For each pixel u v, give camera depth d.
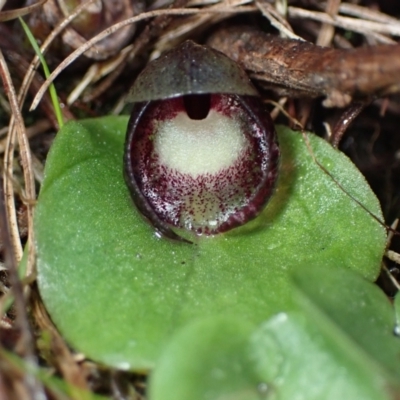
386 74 0.11
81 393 0.10
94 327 0.11
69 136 0.11
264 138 0.11
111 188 0.11
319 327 0.10
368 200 0.11
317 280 0.11
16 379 0.10
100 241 0.11
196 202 0.11
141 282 0.11
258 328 0.10
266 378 0.10
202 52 0.11
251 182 0.11
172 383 0.10
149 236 0.11
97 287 0.11
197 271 0.11
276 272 0.11
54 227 0.11
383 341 0.10
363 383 0.10
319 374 0.10
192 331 0.10
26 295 0.11
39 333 0.11
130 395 0.11
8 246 0.11
